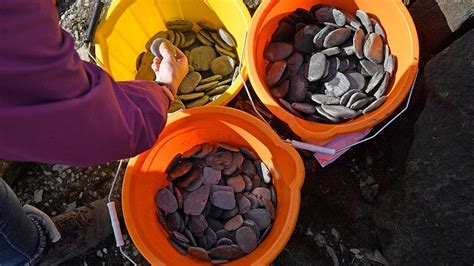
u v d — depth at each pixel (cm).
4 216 95
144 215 113
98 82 76
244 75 123
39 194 140
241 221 116
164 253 109
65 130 70
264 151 119
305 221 126
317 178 128
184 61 119
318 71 124
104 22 126
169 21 142
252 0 145
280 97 126
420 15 125
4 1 58
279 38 130
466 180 101
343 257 123
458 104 105
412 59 112
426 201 107
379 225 117
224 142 127
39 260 113
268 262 103
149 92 95
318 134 109
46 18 63
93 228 127
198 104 132
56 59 66
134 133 86
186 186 121
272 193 120
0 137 66
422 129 111
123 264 133
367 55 122
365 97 120
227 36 135
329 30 126
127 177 108
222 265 111
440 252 104
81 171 140
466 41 107
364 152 127
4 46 60
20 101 65
